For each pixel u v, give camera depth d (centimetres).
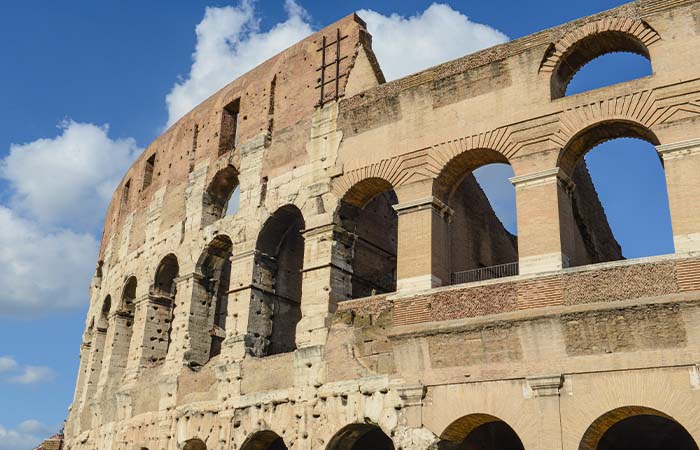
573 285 3092
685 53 3184
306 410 3666
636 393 2847
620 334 2936
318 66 4478
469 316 3297
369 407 3450
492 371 3167
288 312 4456
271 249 4469
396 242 4684
